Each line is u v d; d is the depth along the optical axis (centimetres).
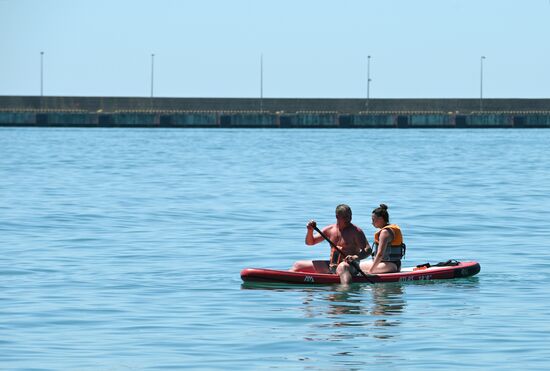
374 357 2017
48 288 2838
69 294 2741
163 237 4078
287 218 4803
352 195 6084
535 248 3788
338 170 8700
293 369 1920
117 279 3012
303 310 2544
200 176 7900
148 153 11881
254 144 14775
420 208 5281
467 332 2256
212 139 16900
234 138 17475
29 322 2352
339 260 3045
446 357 2016
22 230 4291
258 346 2116
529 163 9956
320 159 10625
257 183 7131
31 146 13625
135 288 2855
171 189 6581
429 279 3039
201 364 1958
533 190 6581
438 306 2605
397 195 6091
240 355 2034
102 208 5262
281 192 6316
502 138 17738
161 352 2058
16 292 2766
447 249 3769
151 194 6172
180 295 2748
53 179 7475
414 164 9712
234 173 8288
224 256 3541
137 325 2330
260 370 1912
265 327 2320
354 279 2977
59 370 1908
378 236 3053
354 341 2166
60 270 3181
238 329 2294
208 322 2377
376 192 6312
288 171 8544
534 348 2091
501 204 5553
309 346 2117
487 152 12394
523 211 5162
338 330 2286
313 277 2948
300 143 15250
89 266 3275
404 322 2384
